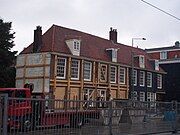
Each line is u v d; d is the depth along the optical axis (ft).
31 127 32.42
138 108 47.96
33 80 138.62
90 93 149.48
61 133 35.37
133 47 192.54
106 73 158.81
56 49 136.98
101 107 40.78
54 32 143.64
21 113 31.55
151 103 51.03
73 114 36.96
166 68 205.77
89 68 150.41
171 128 55.36
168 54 221.66
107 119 41.55
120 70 167.63
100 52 160.15
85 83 146.30
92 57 151.02
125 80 169.48
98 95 152.46
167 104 55.16
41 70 136.67
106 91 157.48
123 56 174.40
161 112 53.42
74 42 143.33
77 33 156.46
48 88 133.28
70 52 142.31
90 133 38.83
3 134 29.50
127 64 170.60
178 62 201.67
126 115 45.21
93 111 39.58
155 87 192.24
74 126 36.91
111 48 164.35
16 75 144.97
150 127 50.34
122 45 182.70
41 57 137.49
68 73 139.03
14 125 30.94
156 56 226.17
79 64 144.97
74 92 141.18
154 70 190.49
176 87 200.64
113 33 179.73
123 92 167.43
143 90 182.29
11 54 142.72
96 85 151.84
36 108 33.01
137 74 179.32
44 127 33.65
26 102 32.09
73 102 37.04
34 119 32.76
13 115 30.81
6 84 141.28
